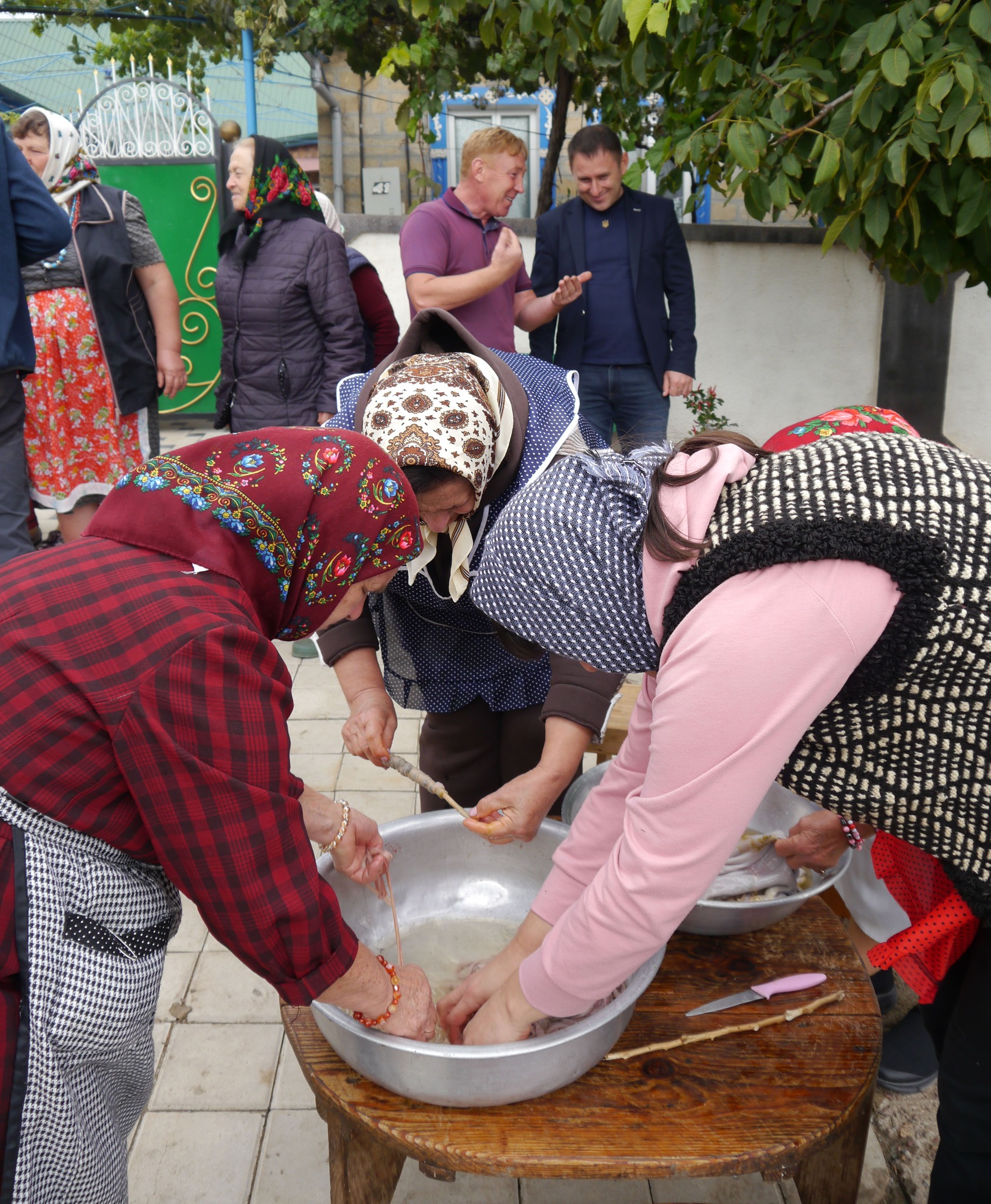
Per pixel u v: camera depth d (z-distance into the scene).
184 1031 2.28
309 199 3.98
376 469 1.27
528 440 1.83
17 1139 1.14
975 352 6.00
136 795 1.11
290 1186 1.90
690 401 5.74
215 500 1.18
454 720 2.29
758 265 6.01
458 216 3.87
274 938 1.16
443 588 1.97
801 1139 1.23
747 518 1.11
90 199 4.00
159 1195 1.88
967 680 1.08
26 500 3.65
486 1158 1.20
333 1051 1.38
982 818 1.15
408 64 5.08
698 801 1.06
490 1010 1.33
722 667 1.02
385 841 1.68
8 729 1.10
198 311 7.82
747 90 3.33
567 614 1.22
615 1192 1.89
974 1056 1.30
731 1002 1.46
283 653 4.32
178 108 7.58
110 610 1.12
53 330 4.01
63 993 1.15
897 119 3.01
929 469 1.12
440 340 1.94
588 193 4.57
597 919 1.16
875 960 1.33
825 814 1.69
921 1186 1.89
